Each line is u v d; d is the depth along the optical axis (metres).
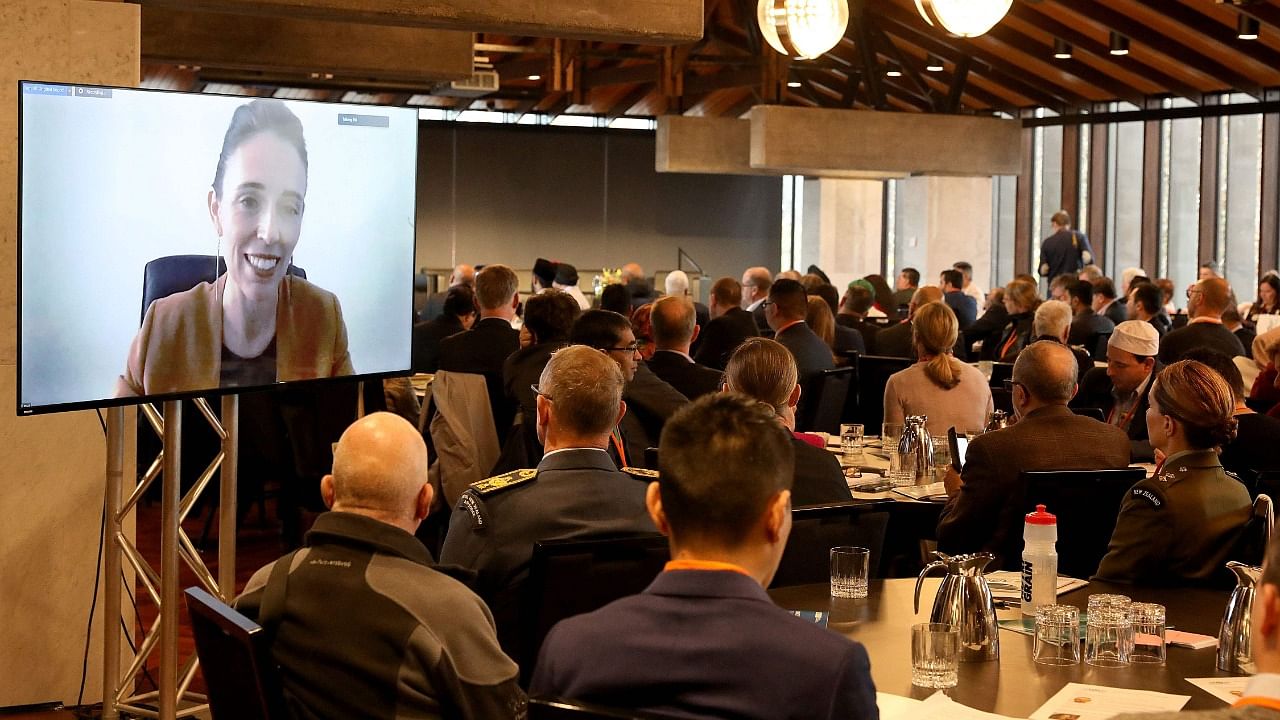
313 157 4.26
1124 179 17.38
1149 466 4.70
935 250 18.56
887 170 17.27
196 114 3.86
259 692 2.05
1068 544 3.70
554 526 3.10
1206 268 12.55
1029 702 2.31
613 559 2.94
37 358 3.47
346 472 2.41
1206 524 2.99
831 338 7.76
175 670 4.01
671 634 1.73
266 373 4.16
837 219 19.61
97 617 4.46
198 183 3.89
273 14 5.76
